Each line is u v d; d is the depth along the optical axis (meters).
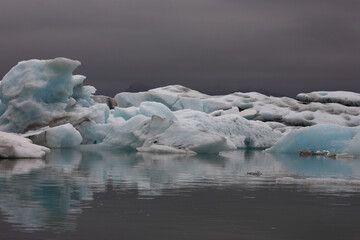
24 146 31.78
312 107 84.31
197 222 12.35
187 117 53.03
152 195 16.30
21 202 14.53
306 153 41.28
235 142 53.31
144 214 13.16
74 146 43.28
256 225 12.16
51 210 13.44
